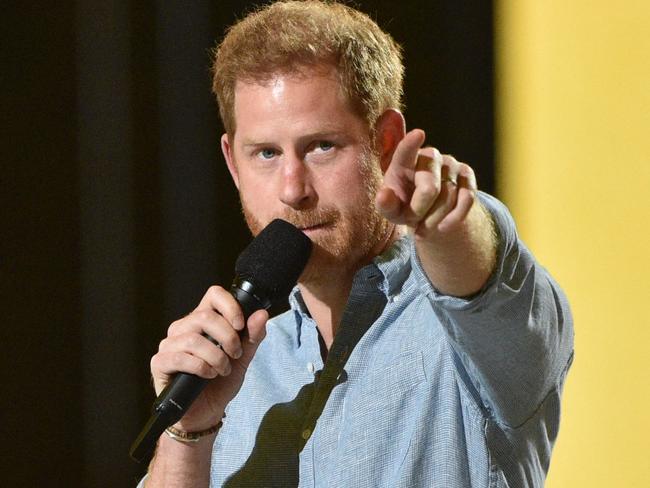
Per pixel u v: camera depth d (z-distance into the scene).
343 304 5.52
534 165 9.02
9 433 10.27
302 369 5.70
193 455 5.26
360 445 5.14
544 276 4.62
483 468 4.94
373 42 5.30
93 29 10.12
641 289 8.34
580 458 8.45
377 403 5.20
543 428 5.07
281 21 5.21
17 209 10.21
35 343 10.28
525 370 4.62
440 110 9.80
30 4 10.08
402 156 3.90
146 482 5.46
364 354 5.38
